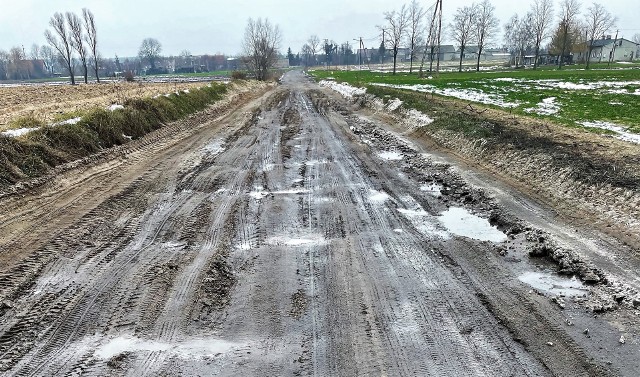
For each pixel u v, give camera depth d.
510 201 9.25
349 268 6.57
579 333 4.99
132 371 4.40
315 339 4.96
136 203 9.30
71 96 29.69
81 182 10.61
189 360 4.58
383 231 7.91
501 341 4.89
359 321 5.29
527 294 5.82
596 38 73.00
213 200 9.55
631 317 5.24
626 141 12.79
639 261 6.43
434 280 6.22
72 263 6.56
